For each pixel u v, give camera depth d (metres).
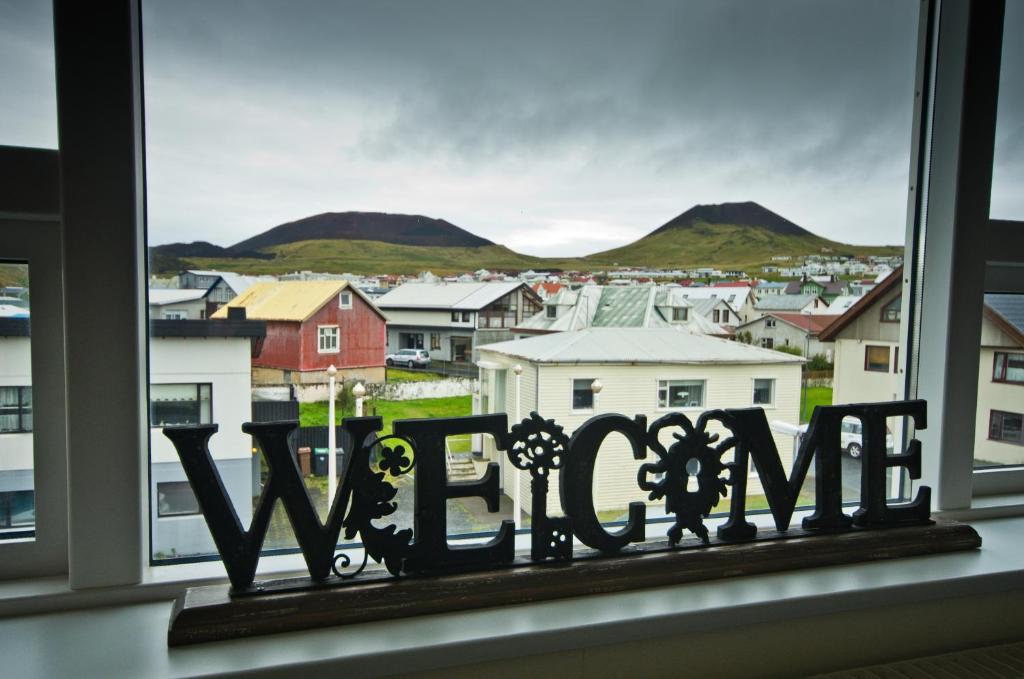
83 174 0.80
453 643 0.77
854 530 1.06
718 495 0.99
